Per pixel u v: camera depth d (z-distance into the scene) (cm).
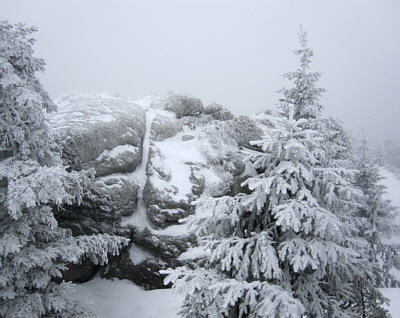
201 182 1462
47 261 745
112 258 1291
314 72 838
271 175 590
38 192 671
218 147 1633
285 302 460
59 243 809
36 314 701
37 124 790
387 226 1634
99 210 1264
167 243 1256
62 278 1210
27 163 726
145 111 1900
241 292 509
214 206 603
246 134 1806
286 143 584
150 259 1264
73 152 1274
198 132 1867
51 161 820
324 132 827
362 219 1565
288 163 568
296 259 510
